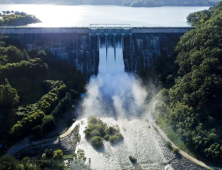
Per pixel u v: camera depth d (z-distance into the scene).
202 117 108.00
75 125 121.19
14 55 141.12
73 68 161.50
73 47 167.38
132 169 95.00
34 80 136.62
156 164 98.06
